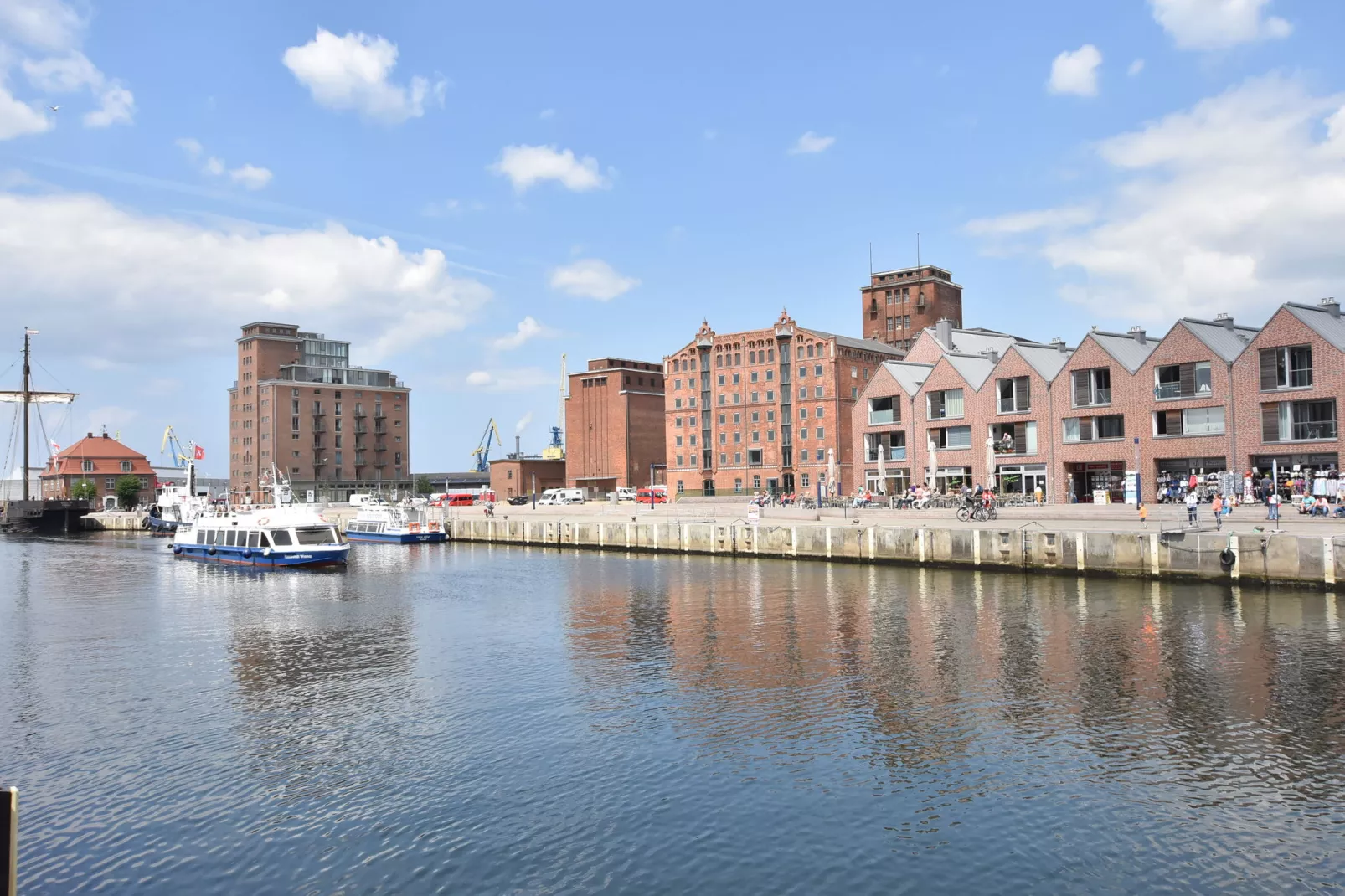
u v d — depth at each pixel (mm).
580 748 24016
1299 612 38750
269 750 24578
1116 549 49781
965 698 27625
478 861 17875
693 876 17047
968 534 56250
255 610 49781
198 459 128625
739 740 24281
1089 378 80750
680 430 153250
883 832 18594
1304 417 68875
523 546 91438
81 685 32281
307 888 17047
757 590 51156
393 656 36250
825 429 137625
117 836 19391
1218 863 17078
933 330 107938
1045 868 17062
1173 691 27688
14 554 93062
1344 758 21984
